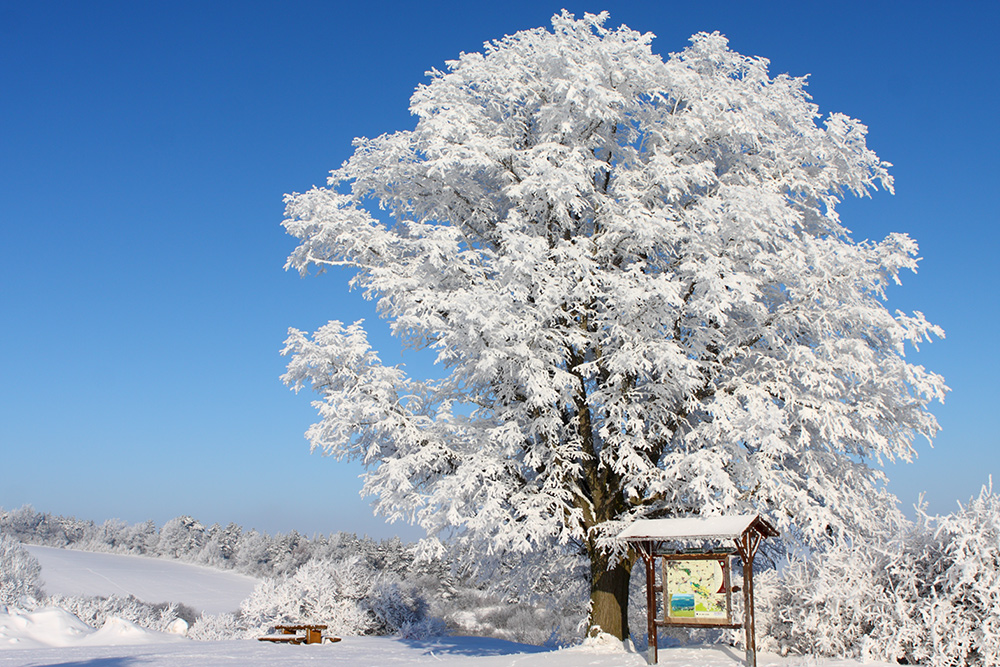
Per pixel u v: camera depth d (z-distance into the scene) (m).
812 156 15.74
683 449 14.88
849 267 13.99
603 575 14.98
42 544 170.62
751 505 13.55
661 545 13.55
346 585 29.06
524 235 13.62
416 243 14.14
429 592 53.97
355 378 14.34
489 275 15.62
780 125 16.33
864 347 13.59
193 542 157.00
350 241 15.33
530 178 13.91
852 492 14.01
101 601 35.72
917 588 12.02
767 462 13.18
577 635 20.00
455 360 15.70
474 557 15.73
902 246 14.20
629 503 15.00
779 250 14.98
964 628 10.95
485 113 16.48
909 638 11.48
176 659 15.55
